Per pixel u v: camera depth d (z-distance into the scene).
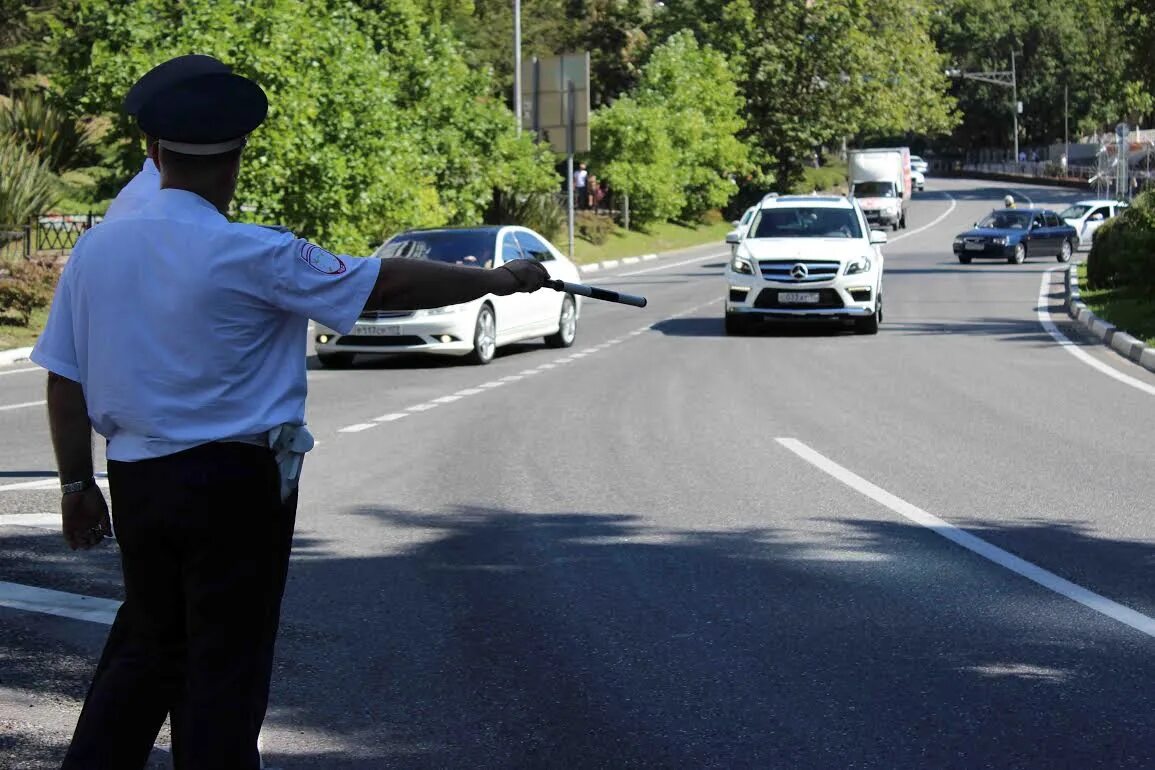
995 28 155.00
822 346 24.95
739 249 27.52
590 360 23.08
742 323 27.55
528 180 50.91
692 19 95.19
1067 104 152.12
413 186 35.28
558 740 5.90
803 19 94.06
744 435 14.61
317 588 8.41
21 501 10.94
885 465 12.79
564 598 8.20
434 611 7.91
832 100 95.19
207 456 4.13
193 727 4.16
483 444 14.06
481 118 47.34
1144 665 6.94
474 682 6.66
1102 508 10.84
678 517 10.52
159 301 4.11
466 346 22.06
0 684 6.61
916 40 99.56
